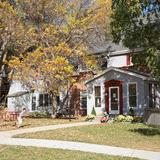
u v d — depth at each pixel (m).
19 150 15.39
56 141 18.31
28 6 33.12
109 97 34.81
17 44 33.34
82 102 38.00
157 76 19.86
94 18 32.75
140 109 32.31
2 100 42.97
